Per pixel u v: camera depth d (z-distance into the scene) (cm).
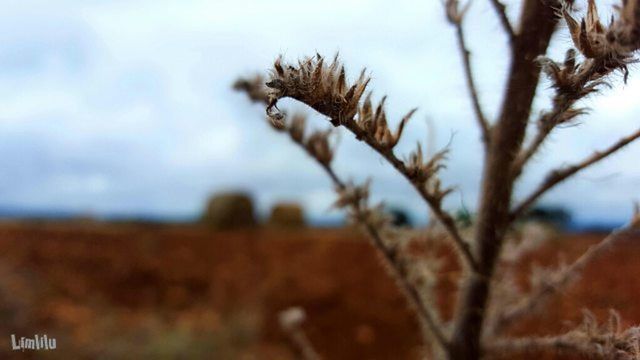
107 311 692
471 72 153
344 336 593
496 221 148
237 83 180
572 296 455
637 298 466
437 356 172
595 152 137
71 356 536
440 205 134
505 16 138
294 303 679
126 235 1097
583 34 94
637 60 91
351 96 101
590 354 139
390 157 119
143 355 558
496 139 145
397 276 173
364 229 171
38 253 948
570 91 101
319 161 171
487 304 158
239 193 1409
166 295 771
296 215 1452
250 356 573
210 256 944
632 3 86
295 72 98
